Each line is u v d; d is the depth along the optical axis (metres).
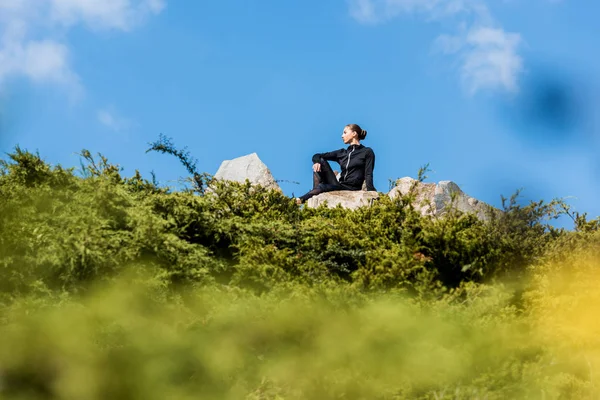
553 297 7.57
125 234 7.35
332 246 8.38
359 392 5.99
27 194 7.55
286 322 6.38
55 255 6.68
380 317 6.40
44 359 5.80
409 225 8.59
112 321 6.14
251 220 9.02
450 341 6.44
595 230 9.41
